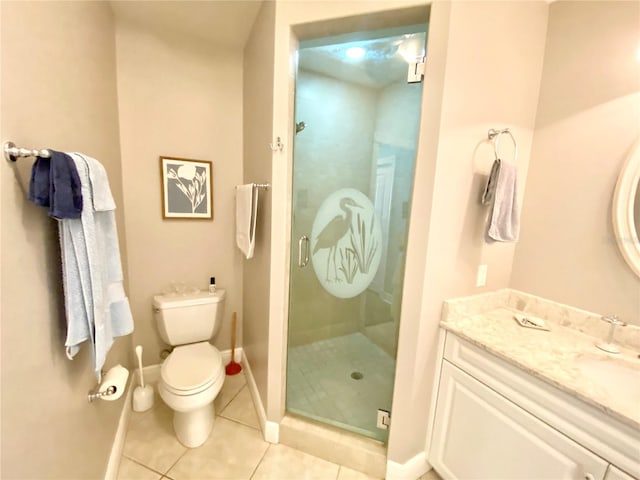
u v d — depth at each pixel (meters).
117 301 1.04
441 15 1.05
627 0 1.14
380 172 1.52
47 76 0.86
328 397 1.70
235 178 2.10
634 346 1.14
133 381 1.91
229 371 2.17
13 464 0.66
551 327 1.32
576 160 1.31
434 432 1.38
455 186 1.20
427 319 1.25
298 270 1.68
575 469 0.87
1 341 0.63
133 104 1.75
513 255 1.56
